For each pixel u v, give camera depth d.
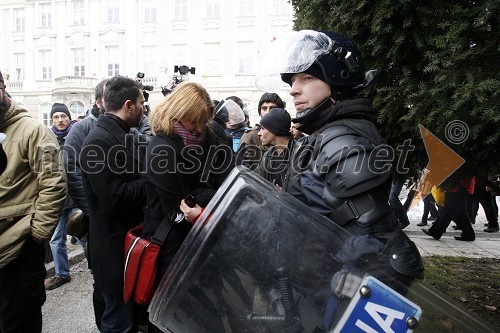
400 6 1.80
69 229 2.29
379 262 0.99
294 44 1.23
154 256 1.69
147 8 23.59
